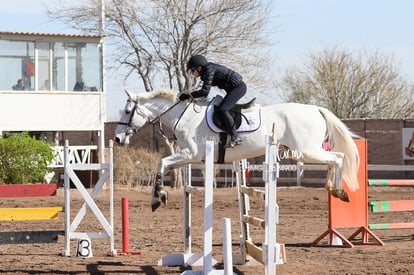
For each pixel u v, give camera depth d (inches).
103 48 1221.7
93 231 673.6
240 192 484.4
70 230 542.3
